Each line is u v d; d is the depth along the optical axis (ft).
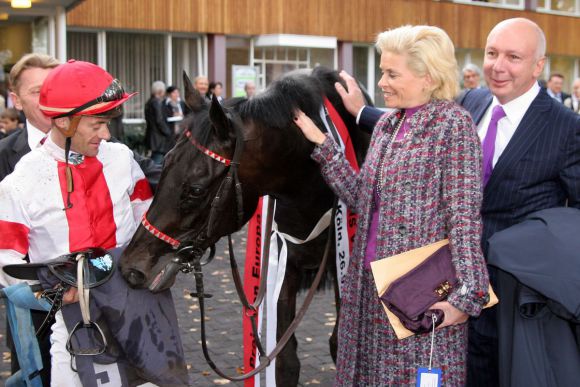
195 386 13.30
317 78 9.61
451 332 7.33
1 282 7.90
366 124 9.51
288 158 8.70
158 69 51.29
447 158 7.16
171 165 7.97
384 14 60.75
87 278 7.45
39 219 7.76
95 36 48.24
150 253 7.88
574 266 7.72
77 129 7.62
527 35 8.70
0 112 24.52
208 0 51.44
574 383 7.96
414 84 7.34
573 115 8.83
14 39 35.96
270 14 54.60
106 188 8.19
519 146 8.77
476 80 27.99
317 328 16.63
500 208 8.89
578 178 8.64
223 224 8.20
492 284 8.79
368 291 7.61
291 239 10.01
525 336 8.05
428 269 7.09
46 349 8.60
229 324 16.97
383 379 7.47
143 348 7.67
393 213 7.32
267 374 10.51
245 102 8.61
